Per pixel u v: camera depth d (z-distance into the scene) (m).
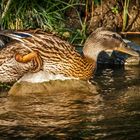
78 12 18.67
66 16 18.92
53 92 13.69
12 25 17.50
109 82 14.52
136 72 15.53
